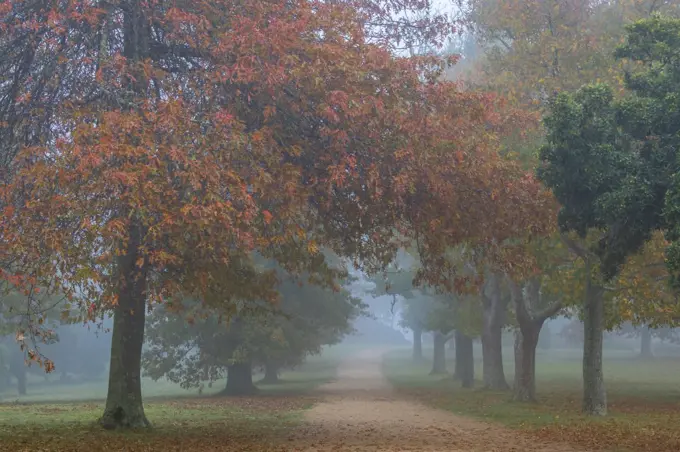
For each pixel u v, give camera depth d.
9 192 12.99
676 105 13.29
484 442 15.49
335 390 40.69
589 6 25.39
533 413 23.27
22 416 21.70
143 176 11.99
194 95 15.20
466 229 16.86
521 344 29.70
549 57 24.56
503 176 17.16
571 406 26.00
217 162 13.09
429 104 16.28
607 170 13.80
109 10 15.50
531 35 25.70
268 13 15.37
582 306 25.61
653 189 13.30
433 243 16.75
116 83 14.50
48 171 12.37
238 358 35.47
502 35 27.64
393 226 17.34
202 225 12.12
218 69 14.90
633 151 14.34
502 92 24.75
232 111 14.87
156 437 15.76
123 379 17.16
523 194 17.34
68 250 12.18
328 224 17.66
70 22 15.23
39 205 12.38
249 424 20.19
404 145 14.89
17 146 15.86
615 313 24.84
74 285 12.83
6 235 12.37
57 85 15.35
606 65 23.47
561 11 25.16
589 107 14.23
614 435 16.73
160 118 13.09
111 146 12.01
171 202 12.51
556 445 14.91
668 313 23.59
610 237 14.65
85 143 12.68
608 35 23.91
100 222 12.26
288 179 14.11
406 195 15.88
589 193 14.52
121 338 17.20
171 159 12.82
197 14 15.72
